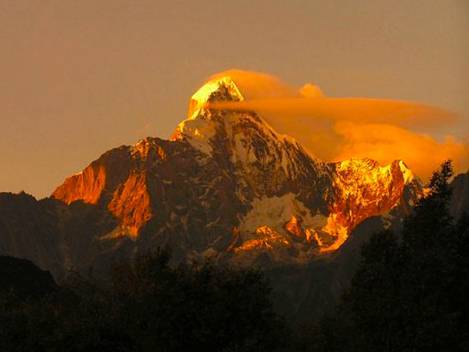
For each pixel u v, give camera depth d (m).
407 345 149.62
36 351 152.75
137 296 156.62
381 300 152.75
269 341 158.12
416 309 151.38
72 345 151.62
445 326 149.38
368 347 151.88
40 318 156.25
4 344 152.62
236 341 153.12
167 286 156.50
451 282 161.12
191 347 155.25
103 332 153.75
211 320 154.38
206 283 159.88
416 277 158.62
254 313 158.75
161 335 153.38
